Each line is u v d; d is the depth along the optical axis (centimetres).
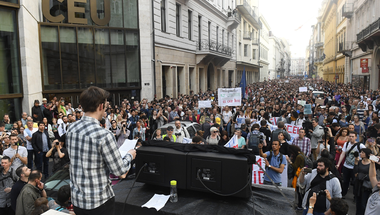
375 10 2714
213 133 884
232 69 4297
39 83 1484
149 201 344
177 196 351
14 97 1220
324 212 466
